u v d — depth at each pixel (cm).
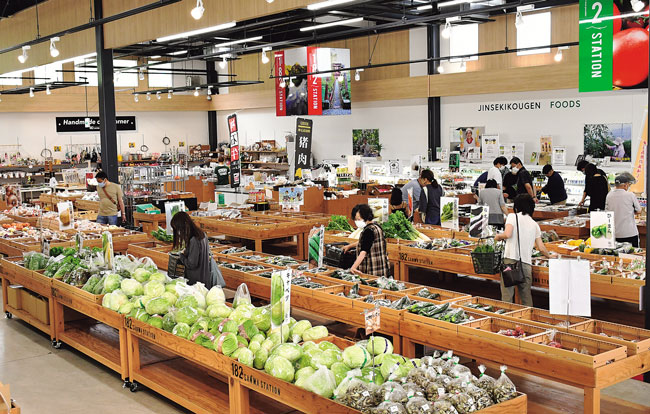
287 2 997
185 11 1184
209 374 600
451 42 1964
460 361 609
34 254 831
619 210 924
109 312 622
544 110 1748
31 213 1382
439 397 383
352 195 1582
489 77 1834
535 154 1761
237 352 471
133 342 604
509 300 694
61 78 2536
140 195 1630
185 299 575
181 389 560
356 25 2088
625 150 1577
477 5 1656
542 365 467
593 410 442
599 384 443
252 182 1948
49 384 629
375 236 721
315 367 438
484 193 1052
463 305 595
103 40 1425
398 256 886
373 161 2258
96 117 2664
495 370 594
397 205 1105
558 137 1723
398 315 562
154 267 715
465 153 1959
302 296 663
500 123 1861
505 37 1830
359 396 389
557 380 461
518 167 1329
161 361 639
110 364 636
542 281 709
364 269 729
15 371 668
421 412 365
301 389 415
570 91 1686
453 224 978
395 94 2112
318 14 1605
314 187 1531
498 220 1044
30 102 2488
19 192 1512
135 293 632
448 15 1216
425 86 2014
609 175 1534
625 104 1570
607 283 678
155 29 1273
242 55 2769
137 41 1327
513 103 1822
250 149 2741
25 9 1717
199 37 1794
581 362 445
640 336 505
